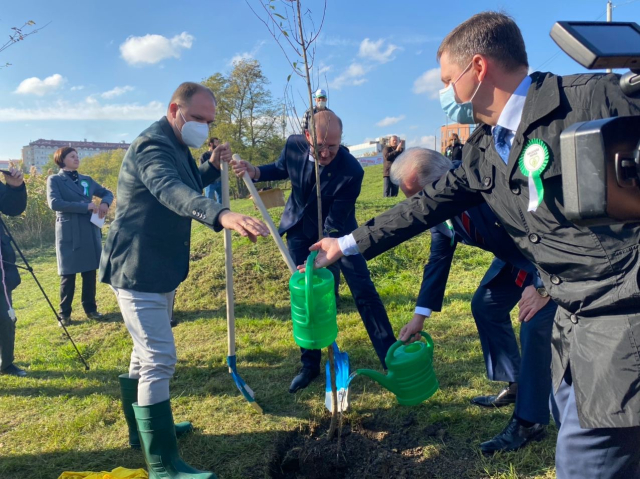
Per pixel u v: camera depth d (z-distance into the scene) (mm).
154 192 2547
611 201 1125
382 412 3348
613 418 1429
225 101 30062
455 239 3061
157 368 2670
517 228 1679
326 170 3736
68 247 6160
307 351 3898
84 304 6355
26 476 2910
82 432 3400
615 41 1253
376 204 11203
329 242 2361
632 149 1133
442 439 2990
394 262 7438
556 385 1780
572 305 1556
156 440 2635
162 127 2879
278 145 30266
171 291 2828
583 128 1147
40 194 14422
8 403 3916
